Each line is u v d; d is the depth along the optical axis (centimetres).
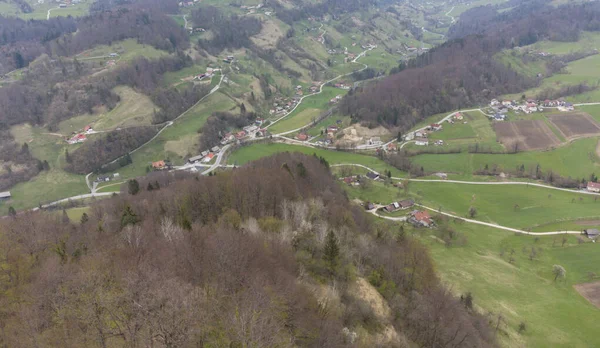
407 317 6519
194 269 5141
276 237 6819
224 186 9575
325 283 6028
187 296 4297
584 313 9544
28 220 8350
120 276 4688
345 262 6719
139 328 3828
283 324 4503
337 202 11319
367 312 5862
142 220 8331
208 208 9000
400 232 10350
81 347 3775
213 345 3869
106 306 4053
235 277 5012
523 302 9750
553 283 10925
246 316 4172
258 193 9262
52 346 3803
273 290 4925
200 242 5847
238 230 6806
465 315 7612
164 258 5331
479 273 10944
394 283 7175
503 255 12381
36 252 6372
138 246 6047
